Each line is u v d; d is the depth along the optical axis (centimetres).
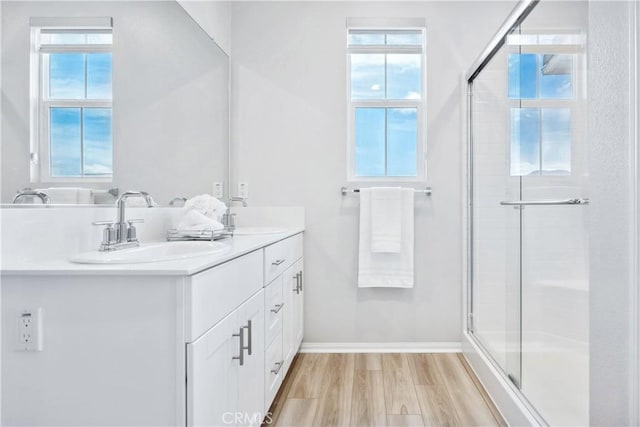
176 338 97
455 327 270
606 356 102
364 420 180
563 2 137
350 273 273
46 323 98
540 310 155
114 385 97
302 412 187
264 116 277
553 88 144
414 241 271
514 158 183
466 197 265
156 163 184
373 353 268
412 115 281
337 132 274
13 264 108
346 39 274
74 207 134
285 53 276
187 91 213
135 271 96
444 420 180
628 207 95
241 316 138
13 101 110
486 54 220
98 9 144
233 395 129
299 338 255
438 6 271
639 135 92
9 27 109
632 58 93
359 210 272
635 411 93
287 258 218
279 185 276
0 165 107
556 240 142
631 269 94
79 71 135
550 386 146
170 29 195
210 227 182
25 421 98
